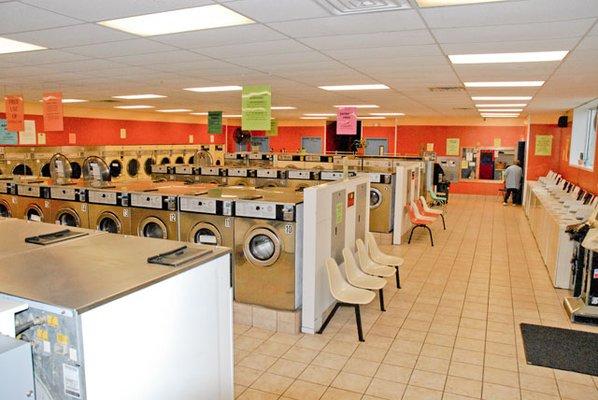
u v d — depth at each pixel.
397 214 8.20
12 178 6.79
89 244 2.48
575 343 4.27
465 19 3.26
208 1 2.88
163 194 4.93
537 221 8.62
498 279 6.27
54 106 7.50
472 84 6.88
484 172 15.98
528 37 3.78
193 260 2.16
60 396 1.66
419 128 16.44
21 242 2.51
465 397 3.37
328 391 3.44
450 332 4.51
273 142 20.11
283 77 6.30
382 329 4.55
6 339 1.39
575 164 9.96
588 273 4.83
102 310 1.64
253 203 4.43
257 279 4.53
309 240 4.29
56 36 3.88
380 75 6.05
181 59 4.96
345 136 19.84
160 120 14.95
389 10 3.06
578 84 6.61
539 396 3.39
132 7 3.02
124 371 1.76
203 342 2.22
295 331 4.41
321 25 3.47
